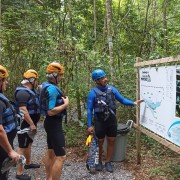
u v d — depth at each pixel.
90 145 4.52
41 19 7.77
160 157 4.95
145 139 5.69
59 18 7.50
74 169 4.61
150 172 4.29
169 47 6.05
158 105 3.77
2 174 2.69
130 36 7.67
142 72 4.32
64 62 6.13
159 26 7.40
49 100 3.44
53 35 7.28
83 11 8.45
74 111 6.76
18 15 7.77
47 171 3.86
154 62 3.81
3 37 8.19
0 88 2.73
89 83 6.10
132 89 6.02
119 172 4.43
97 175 4.34
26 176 4.12
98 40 8.05
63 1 7.78
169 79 3.44
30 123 4.06
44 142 6.23
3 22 7.86
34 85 4.34
